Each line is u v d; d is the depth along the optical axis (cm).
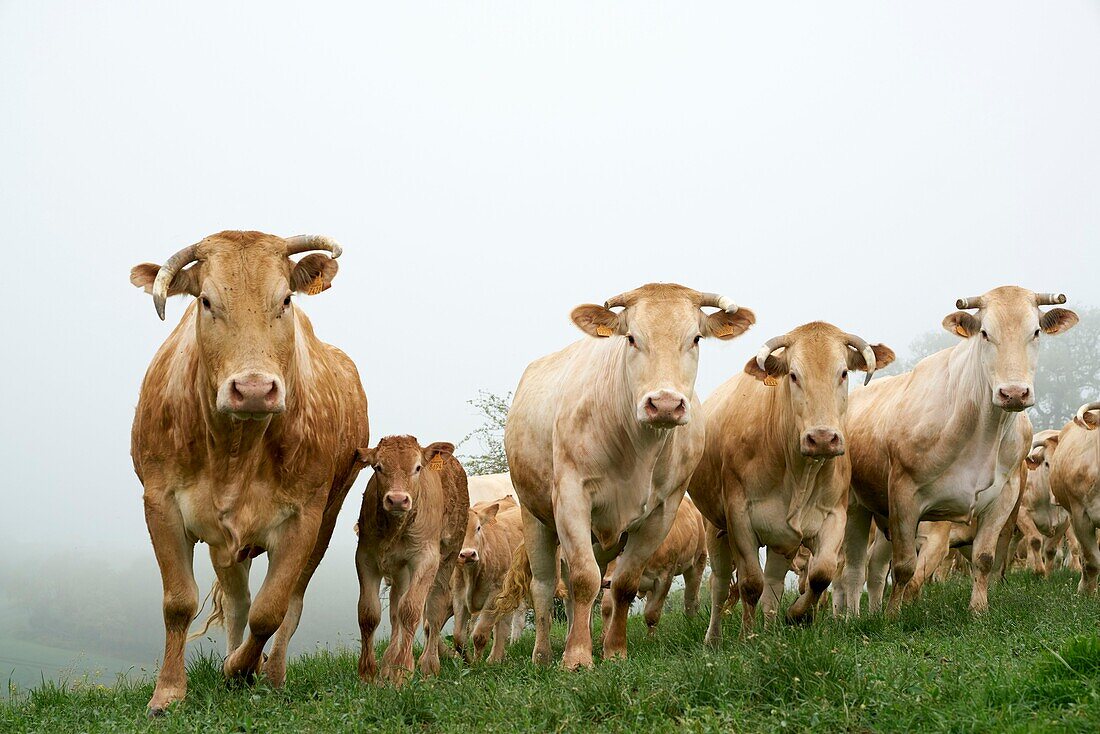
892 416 1136
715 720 505
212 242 718
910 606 1024
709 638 1081
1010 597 1128
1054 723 462
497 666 947
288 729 592
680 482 916
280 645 859
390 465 923
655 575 1341
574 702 580
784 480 1000
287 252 731
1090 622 805
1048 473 1736
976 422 1056
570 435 890
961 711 502
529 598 1309
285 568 768
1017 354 1019
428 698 638
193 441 735
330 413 810
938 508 1098
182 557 745
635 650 990
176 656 724
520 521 1468
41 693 791
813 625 808
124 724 632
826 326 996
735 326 905
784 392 987
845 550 1223
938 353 1135
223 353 694
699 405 953
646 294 873
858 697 532
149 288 731
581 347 994
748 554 1027
